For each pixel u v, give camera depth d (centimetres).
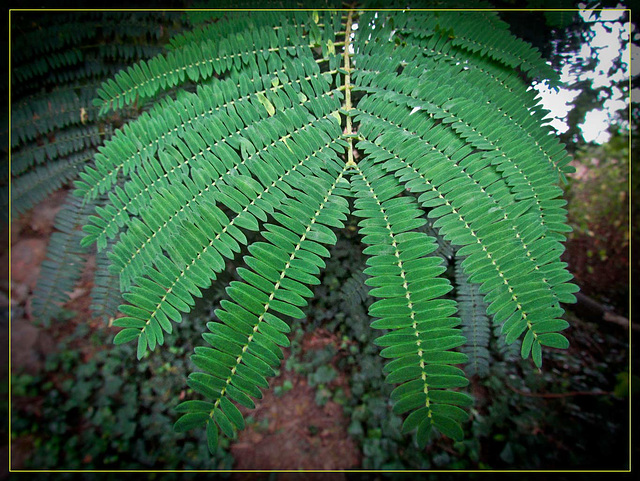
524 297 10
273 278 11
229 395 10
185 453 32
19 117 19
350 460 32
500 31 15
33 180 19
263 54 14
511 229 11
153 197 12
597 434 31
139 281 11
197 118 13
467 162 12
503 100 14
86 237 13
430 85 13
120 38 19
